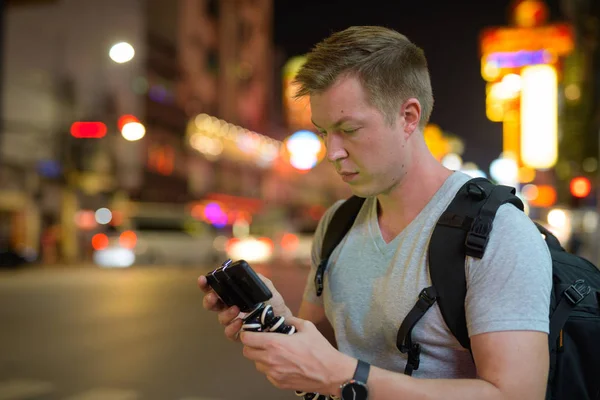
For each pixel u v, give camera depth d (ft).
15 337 23.24
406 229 4.08
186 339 22.89
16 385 16.17
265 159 161.89
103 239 63.57
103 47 88.48
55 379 16.85
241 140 143.84
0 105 76.02
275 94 187.11
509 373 3.40
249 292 3.79
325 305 4.55
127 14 93.50
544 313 3.51
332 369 3.45
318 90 3.87
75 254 78.74
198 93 124.16
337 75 3.80
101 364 18.66
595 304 3.97
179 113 110.32
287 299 33.42
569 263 4.21
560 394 3.85
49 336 23.50
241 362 19.03
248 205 141.59
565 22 131.95
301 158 171.94
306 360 3.46
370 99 3.78
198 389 15.85
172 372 17.71
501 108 144.36
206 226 70.64
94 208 85.15
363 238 4.37
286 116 186.29
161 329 25.13
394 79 3.81
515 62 138.72
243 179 149.89
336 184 202.80
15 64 78.59
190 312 29.96
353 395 3.40
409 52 3.91
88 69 86.74
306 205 179.73
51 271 58.54
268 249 67.82
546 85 134.21
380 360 4.10
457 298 3.70
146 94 98.53
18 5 76.38
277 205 167.63
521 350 3.43
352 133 3.84
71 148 77.61
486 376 3.47
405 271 3.98
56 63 83.05
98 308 31.45
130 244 63.10
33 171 76.13
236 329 3.96
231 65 144.77
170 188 103.71
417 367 3.85
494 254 3.62
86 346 21.49
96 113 84.94
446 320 3.73
